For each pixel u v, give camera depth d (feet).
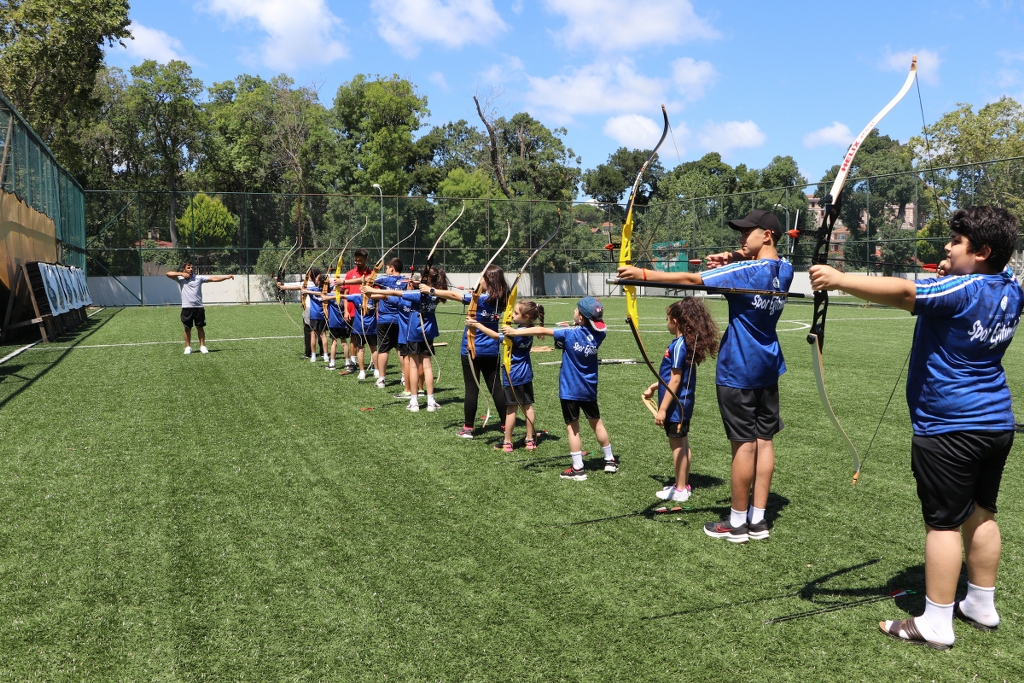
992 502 10.15
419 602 11.48
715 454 20.80
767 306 13.38
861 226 93.97
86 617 11.03
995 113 149.38
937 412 9.70
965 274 9.90
